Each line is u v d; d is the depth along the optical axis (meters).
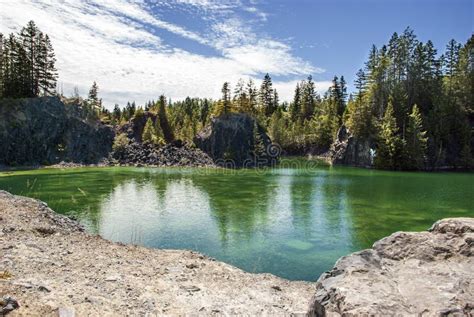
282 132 124.06
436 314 3.97
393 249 6.11
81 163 84.38
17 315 6.61
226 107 97.56
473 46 92.19
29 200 18.88
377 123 83.62
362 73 103.88
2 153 76.56
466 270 5.10
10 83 85.62
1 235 12.41
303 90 143.38
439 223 6.59
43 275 9.27
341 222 25.89
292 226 24.59
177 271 11.71
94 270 10.51
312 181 53.53
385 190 43.38
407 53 91.56
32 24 87.75
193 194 39.44
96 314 7.52
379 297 4.42
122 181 51.78
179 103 158.50
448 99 85.38
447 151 80.50
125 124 103.75
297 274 15.70
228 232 22.84
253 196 38.28
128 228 23.48
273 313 9.21
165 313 8.30
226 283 11.28
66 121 88.75
